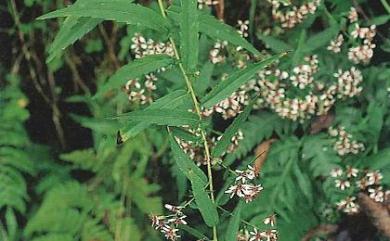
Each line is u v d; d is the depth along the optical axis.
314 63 3.83
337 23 3.85
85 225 4.08
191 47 2.62
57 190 4.10
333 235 4.04
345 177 3.88
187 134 2.84
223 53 3.88
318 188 4.03
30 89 4.35
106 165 4.13
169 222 2.98
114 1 2.60
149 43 3.79
